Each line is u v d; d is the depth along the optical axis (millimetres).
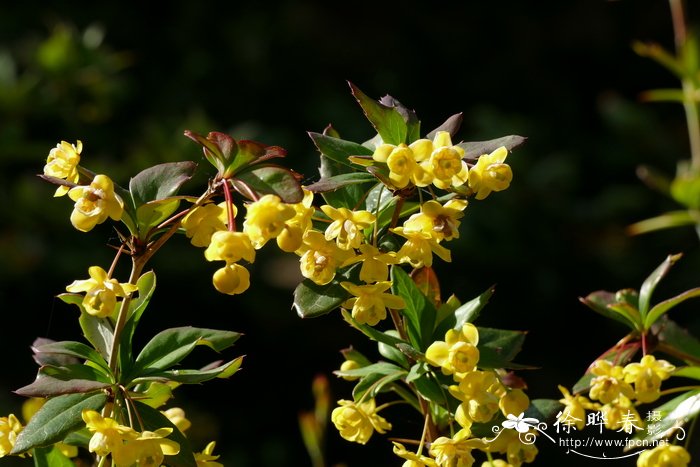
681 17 5121
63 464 2328
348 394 9164
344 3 11562
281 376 9266
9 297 7867
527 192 9109
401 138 2111
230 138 1883
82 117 7703
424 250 2066
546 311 9406
